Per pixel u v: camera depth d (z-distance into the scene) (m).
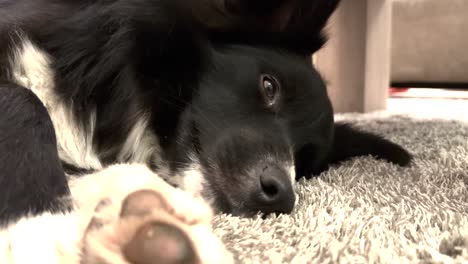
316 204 0.39
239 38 0.46
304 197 0.42
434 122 0.95
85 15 0.40
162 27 0.41
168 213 0.24
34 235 0.24
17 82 0.35
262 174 0.39
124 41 0.40
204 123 0.41
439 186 0.46
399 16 1.67
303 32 0.49
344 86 1.20
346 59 1.18
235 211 0.38
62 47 0.39
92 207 0.26
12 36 0.38
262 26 0.46
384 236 0.32
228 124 0.41
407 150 0.63
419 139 0.76
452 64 1.67
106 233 0.23
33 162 0.27
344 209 0.38
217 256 0.23
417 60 1.70
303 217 0.36
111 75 0.40
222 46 0.44
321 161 0.51
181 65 0.42
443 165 0.54
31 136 0.28
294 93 0.46
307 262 0.27
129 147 0.42
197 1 0.42
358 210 0.38
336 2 0.51
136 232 0.22
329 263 0.27
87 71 0.40
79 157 0.39
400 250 0.29
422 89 1.74
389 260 0.27
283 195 0.38
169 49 0.41
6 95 0.30
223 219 0.34
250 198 0.38
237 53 0.44
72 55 0.39
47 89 0.38
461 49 1.64
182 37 0.41
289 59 0.47
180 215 0.24
